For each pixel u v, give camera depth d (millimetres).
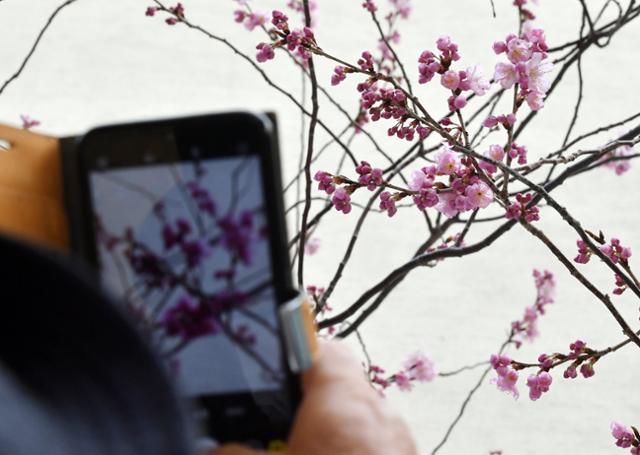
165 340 918
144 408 311
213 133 919
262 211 917
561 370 3910
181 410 316
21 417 295
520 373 3893
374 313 3957
